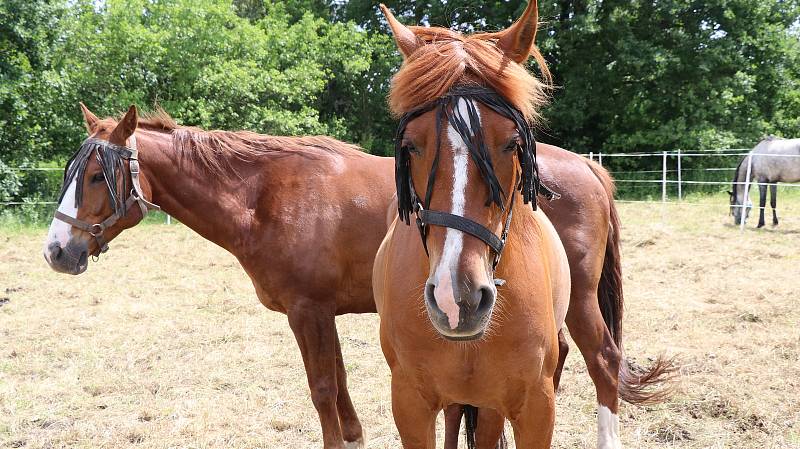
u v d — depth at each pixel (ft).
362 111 65.41
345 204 10.68
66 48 46.85
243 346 17.33
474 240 5.30
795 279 22.66
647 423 11.64
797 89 61.21
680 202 44.42
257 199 10.65
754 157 36.91
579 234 10.12
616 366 10.28
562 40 55.36
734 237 31.60
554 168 10.30
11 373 15.29
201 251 31.71
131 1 47.85
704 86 55.83
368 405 13.17
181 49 48.11
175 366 15.78
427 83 5.55
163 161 10.50
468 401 6.75
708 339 16.51
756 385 13.05
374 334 18.12
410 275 6.42
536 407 6.68
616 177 59.77
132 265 28.22
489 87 5.69
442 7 56.29
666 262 26.50
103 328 19.01
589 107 59.77
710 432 11.18
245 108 50.39
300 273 10.30
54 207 43.14
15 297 22.53
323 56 58.95
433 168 5.40
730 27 55.36
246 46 51.90
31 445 11.48
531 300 6.28
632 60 52.54
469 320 5.20
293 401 13.55
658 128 58.80
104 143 10.17
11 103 41.16
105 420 12.48
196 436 11.83
